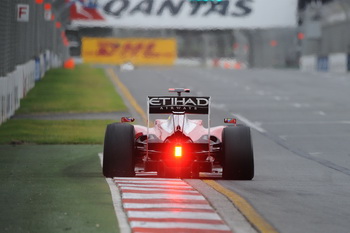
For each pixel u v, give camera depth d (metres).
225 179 57.62
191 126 56.97
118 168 56.22
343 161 75.50
